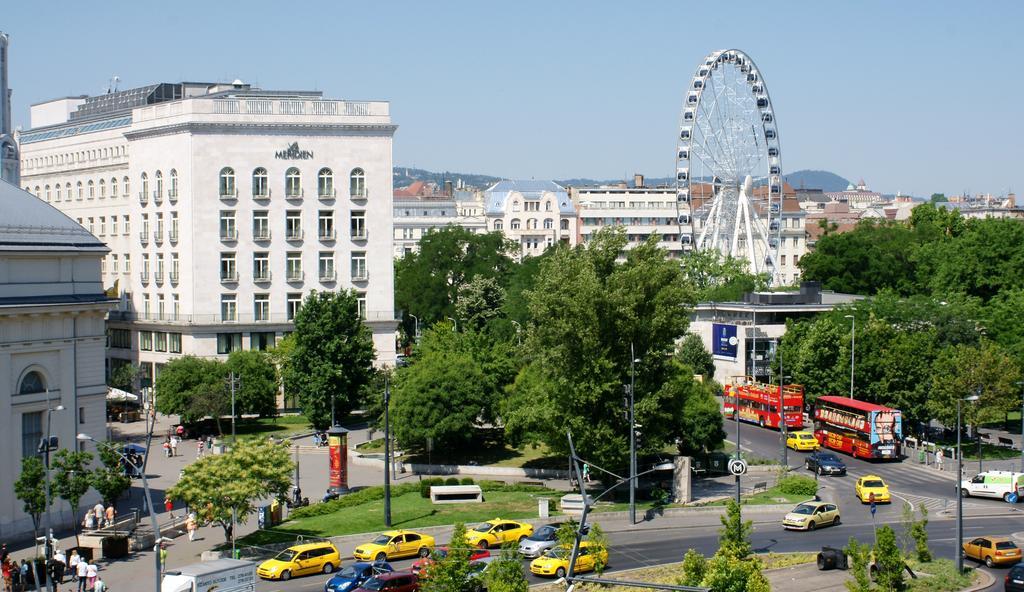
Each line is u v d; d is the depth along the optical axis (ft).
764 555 254.27
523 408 350.64
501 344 423.23
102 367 303.48
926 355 425.69
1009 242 561.84
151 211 516.73
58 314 286.87
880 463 390.01
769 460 388.57
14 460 277.03
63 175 615.98
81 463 265.54
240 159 494.18
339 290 476.54
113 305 303.48
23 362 280.31
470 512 299.58
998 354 401.90
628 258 341.62
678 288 328.70
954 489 343.05
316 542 256.73
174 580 203.92
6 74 413.39
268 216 498.69
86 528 277.23
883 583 219.00
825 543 268.21
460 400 370.73
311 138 501.97
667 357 333.42
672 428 337.11
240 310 496.64
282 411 482.28
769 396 461.37
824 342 449.89
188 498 257.96
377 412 423.64
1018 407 401.70
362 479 354.54
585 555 236.84
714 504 314.14
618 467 328.08
